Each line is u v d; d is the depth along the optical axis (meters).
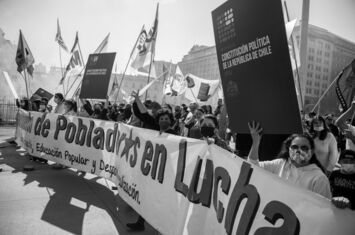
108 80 6.26
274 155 3.78
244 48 2.52
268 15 2.29
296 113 2.21
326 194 2.24
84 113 8.59
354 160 2.74
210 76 77.12
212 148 2.81
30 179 5.95
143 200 3.72
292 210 1.97
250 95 2.51
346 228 1.75
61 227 3.81
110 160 5.19
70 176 6.35
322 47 50.31
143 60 8.34
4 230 3.62
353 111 3.73
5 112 20.31
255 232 2.17
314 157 2.47
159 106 5.65
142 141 4.04
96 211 4.41
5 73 10.13
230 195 2.46
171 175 3.28
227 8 2.65
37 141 7.05
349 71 3.95
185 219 2.95
